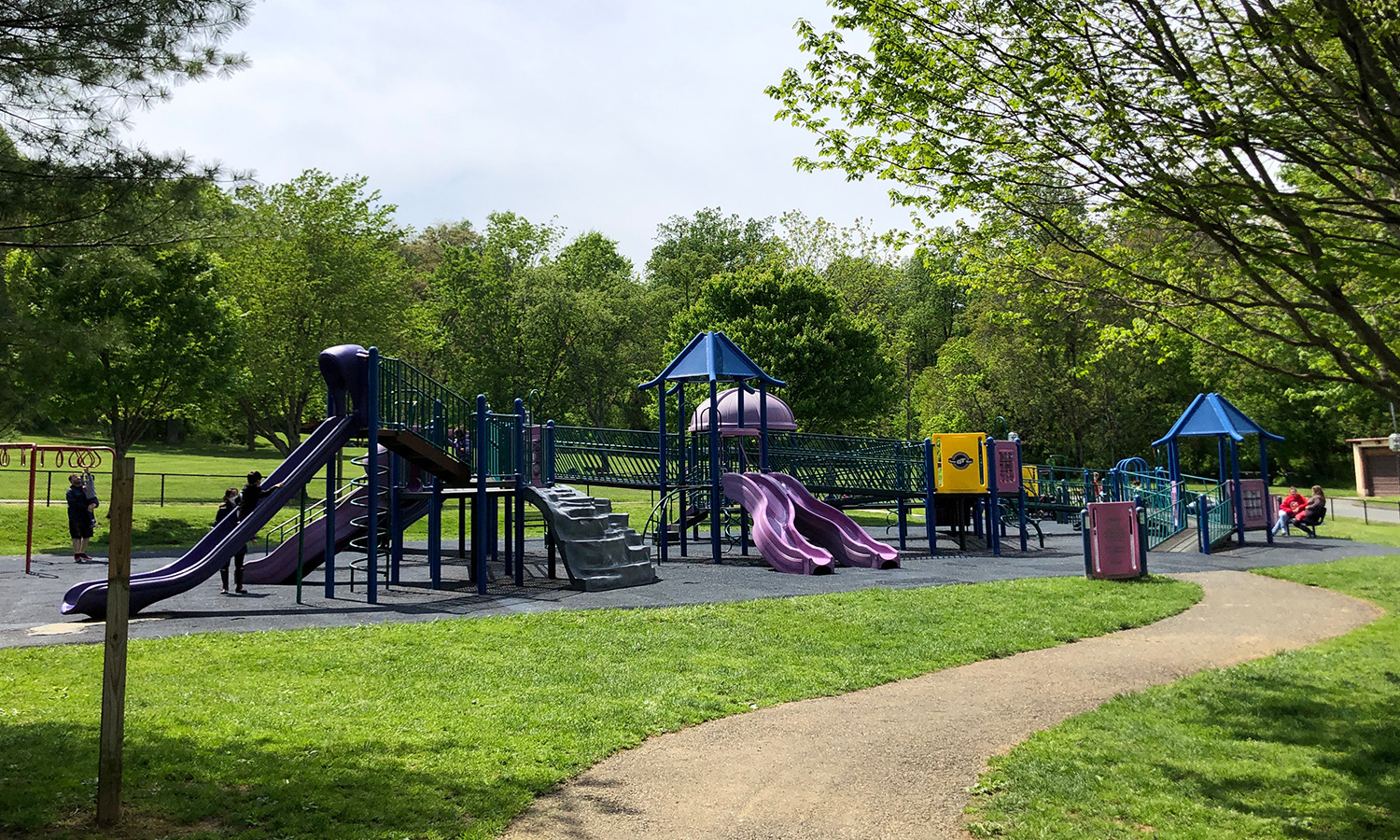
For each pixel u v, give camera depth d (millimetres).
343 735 7227
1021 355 54062
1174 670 10891
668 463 24156
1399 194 7559
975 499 26016
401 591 16344
